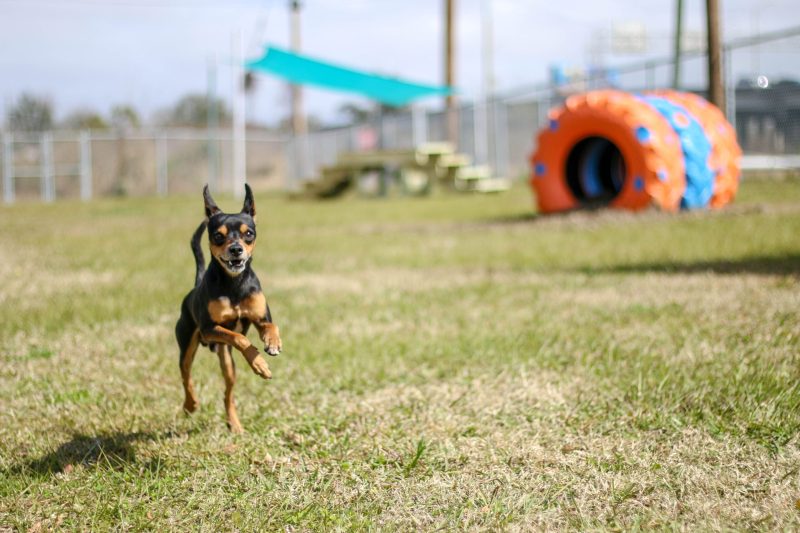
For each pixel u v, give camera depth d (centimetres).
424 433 486
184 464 452
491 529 360
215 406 552
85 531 377
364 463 447
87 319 815
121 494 409
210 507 395
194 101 5372
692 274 986
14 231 1814
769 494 379
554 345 673
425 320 802
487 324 770
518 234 1520
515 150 3450
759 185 2155
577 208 1748
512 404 529
